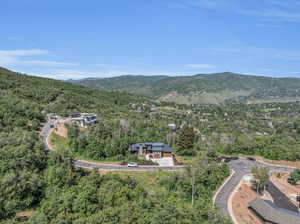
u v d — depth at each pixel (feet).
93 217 126.93
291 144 393.29
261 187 224.33
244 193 212.02
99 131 295.89
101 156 260.01
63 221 124.67
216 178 229.86
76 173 187.42
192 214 146.51
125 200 150.41
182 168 247.70
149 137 334.24
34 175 167.73
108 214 130.52
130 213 131.23
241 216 172.55
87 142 271.08
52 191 162.09
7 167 169.37
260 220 169.58
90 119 360.07
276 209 168.76
